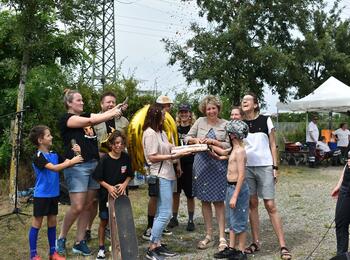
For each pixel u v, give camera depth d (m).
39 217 5.24
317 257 5.63
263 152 5.71
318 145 16.56
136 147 5.93
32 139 5.35
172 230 7.03
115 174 5.38
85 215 5.77
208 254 5.80
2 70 10.62
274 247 6.10
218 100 6.27
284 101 18.11
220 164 5.96
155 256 5.56
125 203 5.14
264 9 17.22
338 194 5.12
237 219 5.46
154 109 5.62
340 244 4.97
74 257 5.67
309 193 10.39
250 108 5.84
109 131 6.34
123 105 5.53
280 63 16.47
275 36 17.95
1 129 10.82
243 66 16.95
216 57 17.03
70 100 5.56
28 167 9.63
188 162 6.86
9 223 7.17
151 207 6.37
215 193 5.92
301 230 6.98
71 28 8.55
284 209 8.58
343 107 16.39
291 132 23.70
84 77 11.78
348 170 4.93
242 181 5.32
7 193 9.26
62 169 5.16
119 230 5.00
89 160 5.53
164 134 5.77
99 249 5.59
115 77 12.25
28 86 10.38
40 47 8.23
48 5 7.95
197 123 6.34
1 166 10.25
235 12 17.39
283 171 14.77
